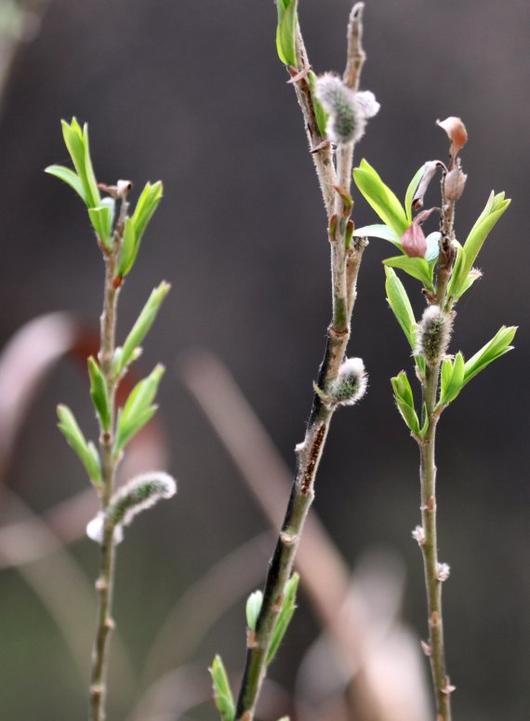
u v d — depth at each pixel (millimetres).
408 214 850
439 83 5008
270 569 866
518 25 4910
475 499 5430
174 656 2738
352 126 819
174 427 5680
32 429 5656
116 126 5480
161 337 5656
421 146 5078
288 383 5598
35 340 1422
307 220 5523
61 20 5277
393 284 878
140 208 900
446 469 5461
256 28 5328
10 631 5367
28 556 1341
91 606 3371
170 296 5645
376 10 4973
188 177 5547
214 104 5438
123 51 5391
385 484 5535
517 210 4977
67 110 5477
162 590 5586
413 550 5398
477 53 4961
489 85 4980
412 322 875
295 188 5496
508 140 4961
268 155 5484
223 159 5488
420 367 866
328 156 845
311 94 847
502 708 5199
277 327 5625
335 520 5504
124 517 894
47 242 5715
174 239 5605
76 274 5730
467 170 5008
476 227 860
